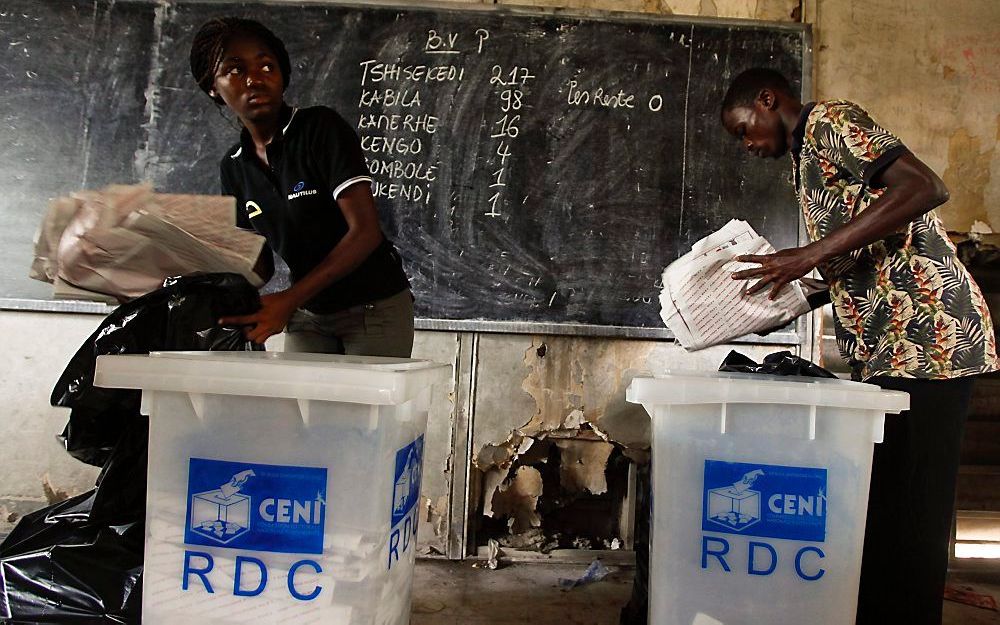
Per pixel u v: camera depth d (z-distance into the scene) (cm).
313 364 96
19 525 123
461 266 227
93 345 118
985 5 232
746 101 153
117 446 118
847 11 231
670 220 227
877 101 230
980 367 127
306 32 230
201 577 97
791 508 108
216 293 124
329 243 162
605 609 182
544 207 227
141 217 112
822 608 108
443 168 228
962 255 231
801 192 148
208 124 229
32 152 227
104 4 229
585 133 228
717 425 109
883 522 129
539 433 225
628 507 229
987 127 230
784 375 138
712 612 109
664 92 229
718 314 141
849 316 139
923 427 127
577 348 227
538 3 233
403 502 110
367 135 229
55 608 111
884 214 124
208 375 95
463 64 229
